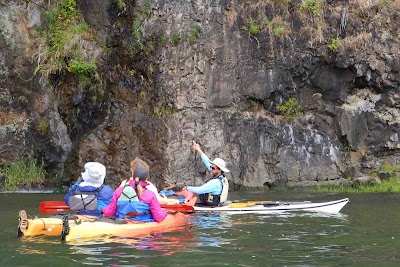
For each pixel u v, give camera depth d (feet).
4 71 46.93
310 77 44.93
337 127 44.65
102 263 16.67
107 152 42.34
